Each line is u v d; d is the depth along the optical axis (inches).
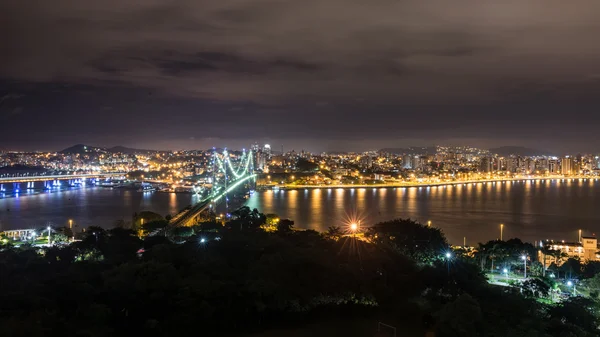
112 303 2701.8
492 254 4419.3
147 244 3885.3
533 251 4505.4
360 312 3061.0
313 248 3597.4
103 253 3572.8
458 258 3865.7
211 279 2999.5
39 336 2215.8
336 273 3257.9
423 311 3051.2
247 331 2778.1
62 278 2765.7
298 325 2864.2
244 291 2906.0
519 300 2979.8
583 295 3543.3
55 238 5132.9
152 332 2625.5
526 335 2559.1
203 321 2699.3
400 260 3740.2
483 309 2849.4
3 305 2434.8
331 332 2755.9
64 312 2554.1
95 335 2397.9
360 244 3919.8
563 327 2728.8
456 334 2637.8
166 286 2827.3
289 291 3002.0
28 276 2891.2
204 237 4008.4
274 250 3622.0
